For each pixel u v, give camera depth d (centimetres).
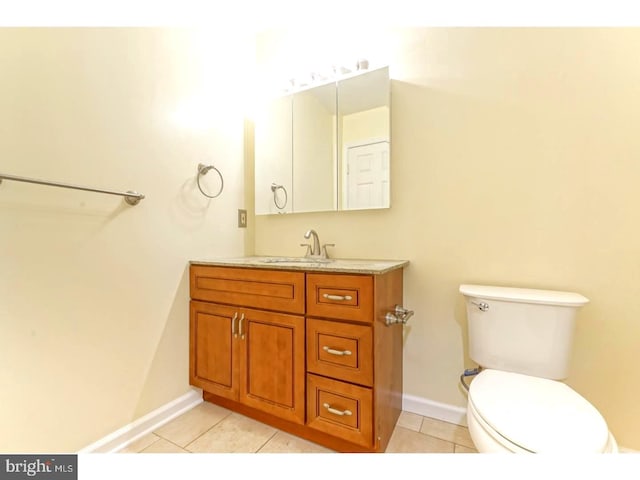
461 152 139
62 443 107
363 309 109
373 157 159
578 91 118
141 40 133
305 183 181
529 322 108
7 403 94
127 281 128
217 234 174
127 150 127
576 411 83
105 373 120
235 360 139
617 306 114
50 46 104
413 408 149
